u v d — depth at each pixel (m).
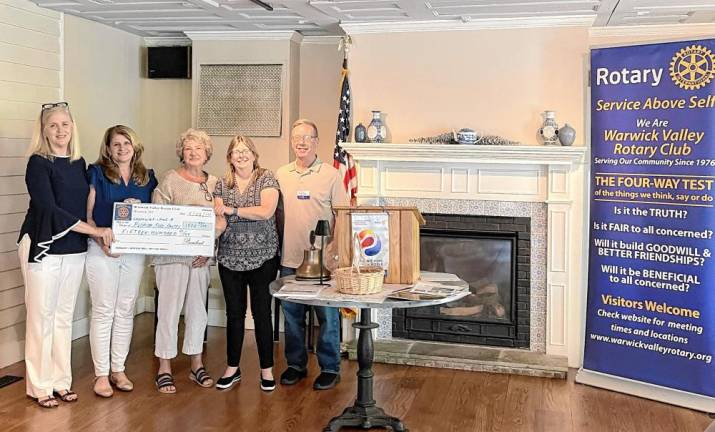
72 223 3.81
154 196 4.14
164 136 6.05
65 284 3.93
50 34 4.87
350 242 3.37
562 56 4.69
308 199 4.14
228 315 4.19
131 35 5.83
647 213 4.09
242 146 4.02
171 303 4.17
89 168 4.04
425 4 4.32
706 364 3.93
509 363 4.59
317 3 4.39
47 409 3.85
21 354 4.73
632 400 4.11
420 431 3.60
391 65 5.02
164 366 4.23
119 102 5.71
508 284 4.91
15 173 4.62
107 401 3.99
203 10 4.75
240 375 4.46
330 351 4.28
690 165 3.90
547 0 4.16
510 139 4.82
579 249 4.70
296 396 4.10
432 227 4.98
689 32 4.77
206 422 3.69
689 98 3.89
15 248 4.64
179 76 5.89
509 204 4.82
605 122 4.21
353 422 3.59
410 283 3.38
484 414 3.85
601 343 4.34
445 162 4.87
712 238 3.86
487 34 4.82
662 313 4.08
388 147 4.85
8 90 4.52
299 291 3.24
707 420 3.80
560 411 3.90
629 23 4.75
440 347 4.92
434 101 4.95
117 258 4.05
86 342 5.21
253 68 5.63
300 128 4.14
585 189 4.68
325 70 5.73
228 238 4.07
